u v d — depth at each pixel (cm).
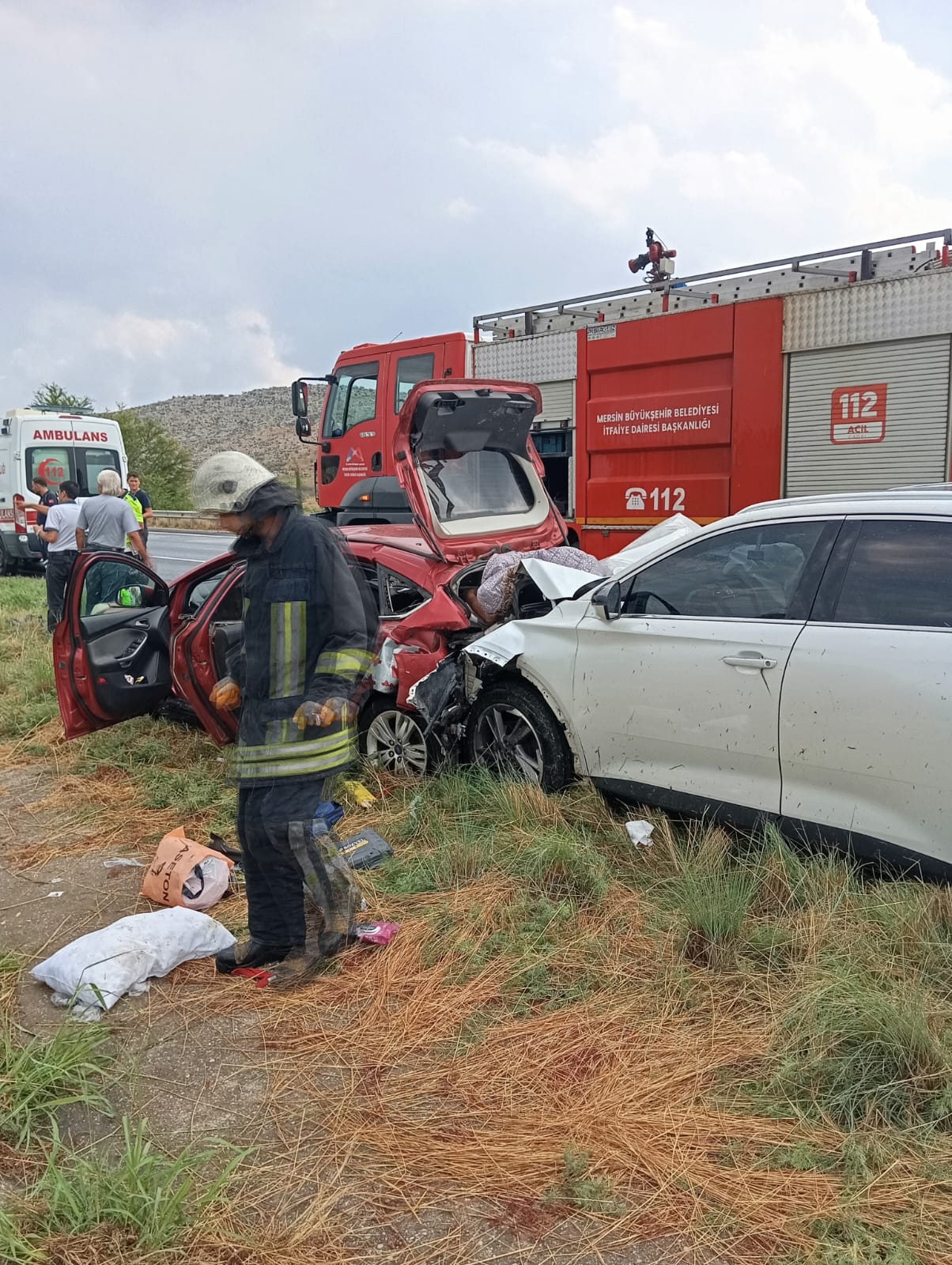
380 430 1097
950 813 343
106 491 931
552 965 354
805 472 786
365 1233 236
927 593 358
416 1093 289
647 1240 233
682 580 437
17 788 586
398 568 582
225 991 347
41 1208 239
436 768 535
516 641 499
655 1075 292
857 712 363
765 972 336
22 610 1305
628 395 898
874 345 740
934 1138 260
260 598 337
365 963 361
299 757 337
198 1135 272
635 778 452
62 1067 290
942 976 323
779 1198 243
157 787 561
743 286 886
